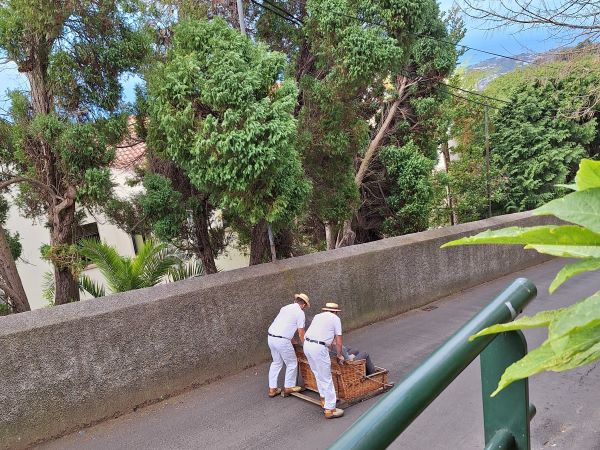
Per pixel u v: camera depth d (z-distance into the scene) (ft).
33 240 43.57
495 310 3.04
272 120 21.63
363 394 19.95
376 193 43.62
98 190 21.77
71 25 21.63
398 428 2.22
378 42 27.02
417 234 36.76
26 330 17.78
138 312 20.52
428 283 35.73
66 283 24.08
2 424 17.22
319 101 29.19
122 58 22.38
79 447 17.69
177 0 27.48
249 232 33.22
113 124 22.47
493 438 3.10
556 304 31.19
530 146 59.11
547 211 1.90
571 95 32.32
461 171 52.75
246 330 24.20
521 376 1.92
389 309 32.42
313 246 44.06
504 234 2.04
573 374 20.71
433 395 2.41
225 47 22.03
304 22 29.27
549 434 16.08
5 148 24.26
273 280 25.40
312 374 20.36
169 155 23.58
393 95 38.73
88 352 19.19
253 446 16.94
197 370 22.31
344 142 29.48
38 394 17.99
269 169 22.22
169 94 22.09
